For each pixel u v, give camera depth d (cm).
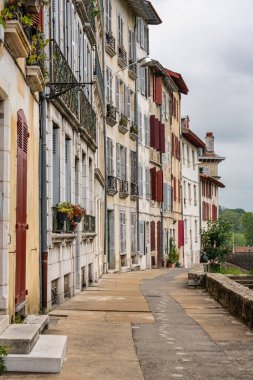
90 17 2383
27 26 1173
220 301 1798
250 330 1310
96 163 2784
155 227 4572
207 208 7238
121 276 3042
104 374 880
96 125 2756
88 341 1148
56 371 866
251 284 2528
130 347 1099
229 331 1297
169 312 1605
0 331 929
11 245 1094
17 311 1148
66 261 1838
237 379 870
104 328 1312
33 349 905
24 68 1252
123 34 3756
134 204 3941
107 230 3369
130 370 914
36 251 1429
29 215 1333
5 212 1057
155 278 2930
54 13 1673
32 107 1374
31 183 1362
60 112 1716
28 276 1312
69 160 1920
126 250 3709
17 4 1035
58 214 1666
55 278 1656
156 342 1155
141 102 4212
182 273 3438
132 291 2188
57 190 1711
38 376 844
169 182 5188
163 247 4828
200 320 1462
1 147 1066
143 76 4278
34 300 1396
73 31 1988
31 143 1361
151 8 4200
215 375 893
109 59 3406
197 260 6519
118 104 3603
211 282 2047
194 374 897
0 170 1062
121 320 1440
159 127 4675
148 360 988
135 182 3947
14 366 860
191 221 6344
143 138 4250
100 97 2900
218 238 3891
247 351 1074
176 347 1106
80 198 2125
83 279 2294
